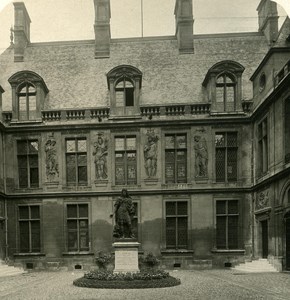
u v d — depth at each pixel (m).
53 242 26.98
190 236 26.72
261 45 30.91
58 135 27.75
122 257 18.56
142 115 27.69
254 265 23.95
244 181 27.02
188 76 29.72
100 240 26.84
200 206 26.92
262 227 25.66
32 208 27.56
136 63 30.73
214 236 26.64
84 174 27.78
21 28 31.56
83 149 27.92
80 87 29.67
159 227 26.84
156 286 16.33
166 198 27.12
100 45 31.38
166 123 27.41
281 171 21.31
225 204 27.02
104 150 27.47
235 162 27.48
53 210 27.25
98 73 30.34
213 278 19.84
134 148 27.69
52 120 27.95
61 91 29.56
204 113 27.58
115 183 27.48
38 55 31.70
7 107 28.84
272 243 23.12
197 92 28.83
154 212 26.98
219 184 27.06
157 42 31.98
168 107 27.66
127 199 19.41
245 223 26.75
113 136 27.69
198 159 27.17
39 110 27.97
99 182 27.31
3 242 26.67
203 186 27.05
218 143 27.58
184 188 27.02
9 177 27.59
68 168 27.88
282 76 22.59
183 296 14.03
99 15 31.50
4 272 23.61
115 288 16.17
